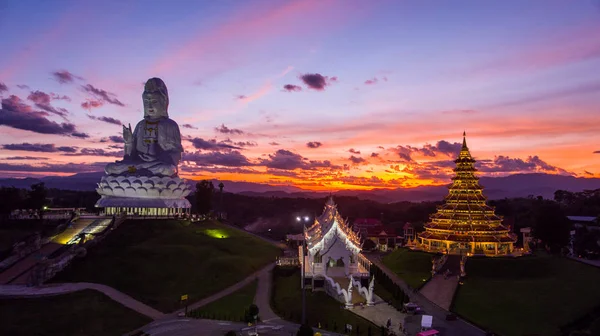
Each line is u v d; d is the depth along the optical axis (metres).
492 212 109.38
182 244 107.94
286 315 70.75
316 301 75.56
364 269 87.56
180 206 137.25
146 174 133.50
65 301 72.00
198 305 76.56
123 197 131.38
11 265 88.31
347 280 83.44
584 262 96.25
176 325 66.25
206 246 108.94
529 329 61.00
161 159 140.62
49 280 82.12
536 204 195.12
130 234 110.19
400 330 60.78
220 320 68.94
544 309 67.69
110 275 84.88
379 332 60.69
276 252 118.69
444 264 94.38
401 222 198.75
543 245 120.25
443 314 68.50
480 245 103.00
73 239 103.75
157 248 99.62
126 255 94.44
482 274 89.50
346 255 85.25
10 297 72.56
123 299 75.81
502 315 66.31
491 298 74.00
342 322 65.25
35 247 96.38
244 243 120.31
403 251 109.88
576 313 65.38
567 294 73.88
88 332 62.94
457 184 114.19
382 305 72.81
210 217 156.75
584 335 56.12
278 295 83.44
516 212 187.38
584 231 110.12
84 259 91.25
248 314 64.62
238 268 97.00
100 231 109.00
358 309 70.69
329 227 86.44
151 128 142.38
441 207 113.56
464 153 116.50
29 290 76.38
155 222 120.81
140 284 82.81
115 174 134.25
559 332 59.84
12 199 122.50
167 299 77.88
